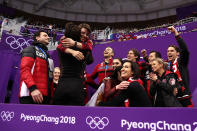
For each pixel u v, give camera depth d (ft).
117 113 3.29
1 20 45.80
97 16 66.28
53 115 3.93
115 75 7.85
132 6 65.62
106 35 44.80
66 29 5.84
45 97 6.97
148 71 10.31
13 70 13.00
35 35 8.07
